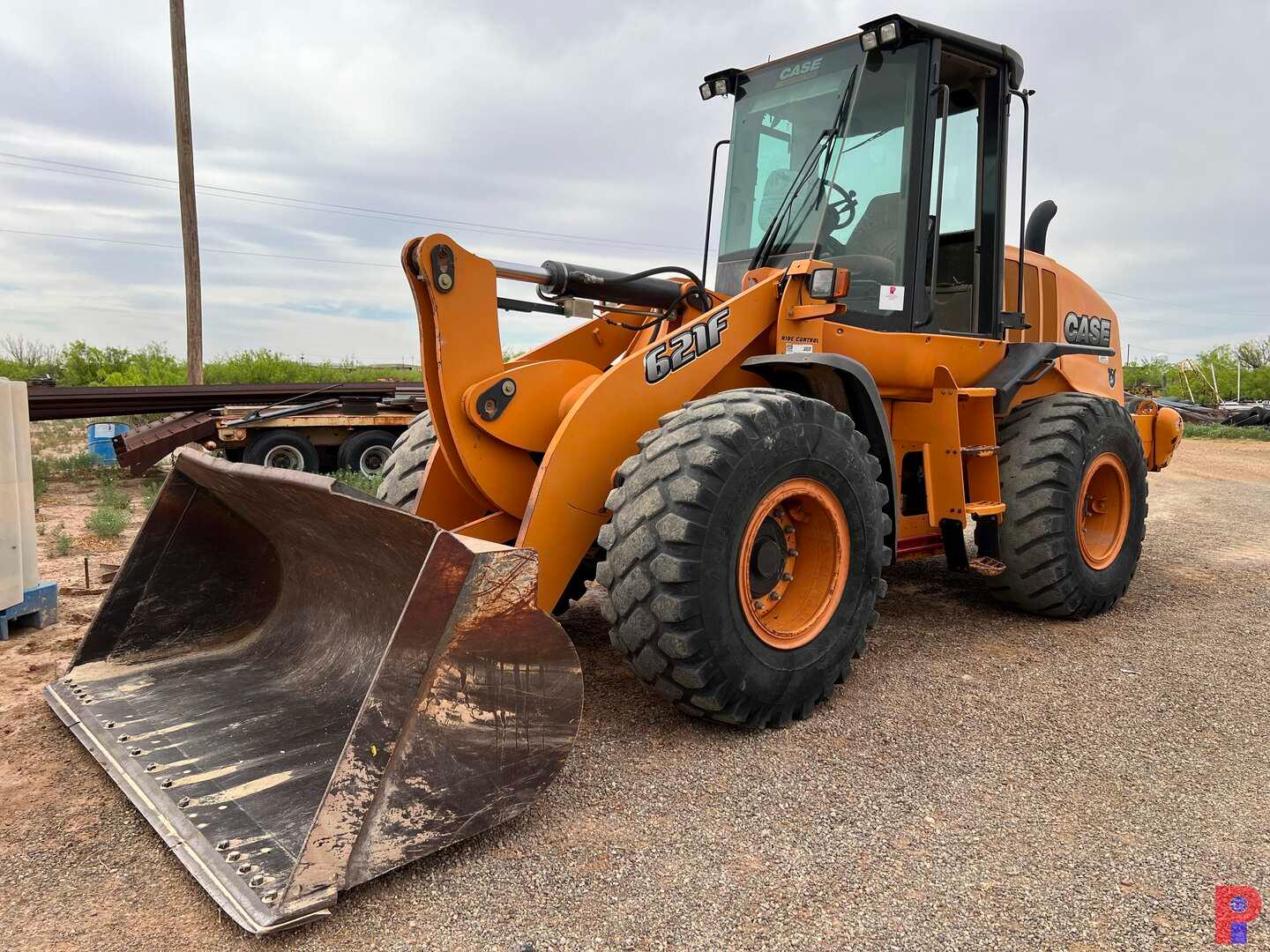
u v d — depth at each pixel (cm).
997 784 264
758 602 316
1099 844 231
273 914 188
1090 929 195
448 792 216
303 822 221
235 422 978
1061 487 431
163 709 290
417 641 208
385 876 214
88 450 1216
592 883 211
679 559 268
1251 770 276
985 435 429
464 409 308
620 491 286
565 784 262
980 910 202
